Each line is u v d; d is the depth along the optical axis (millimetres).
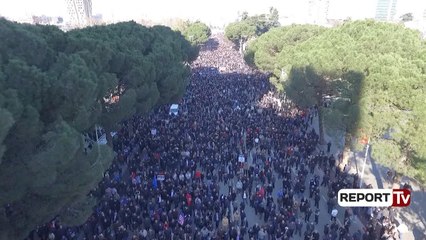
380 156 21406
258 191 23844
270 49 49312
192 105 43938
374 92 22844
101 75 22453
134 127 35812
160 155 29000
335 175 28438
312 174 28891
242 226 20828
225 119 38156
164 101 34125
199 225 20969
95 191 23672
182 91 37562
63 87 16547
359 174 30344
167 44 39062
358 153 34312
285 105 43719
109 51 24562
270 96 49469
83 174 16297
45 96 16297
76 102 17453
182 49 52062
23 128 14727
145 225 21016
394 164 21375
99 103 22641
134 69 27406
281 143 31781
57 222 20297
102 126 26078
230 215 22906
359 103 22766
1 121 12375
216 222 21750
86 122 18391
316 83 30297
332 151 34188
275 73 43000
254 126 35250
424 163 19719
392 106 21844
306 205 22953
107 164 18906
